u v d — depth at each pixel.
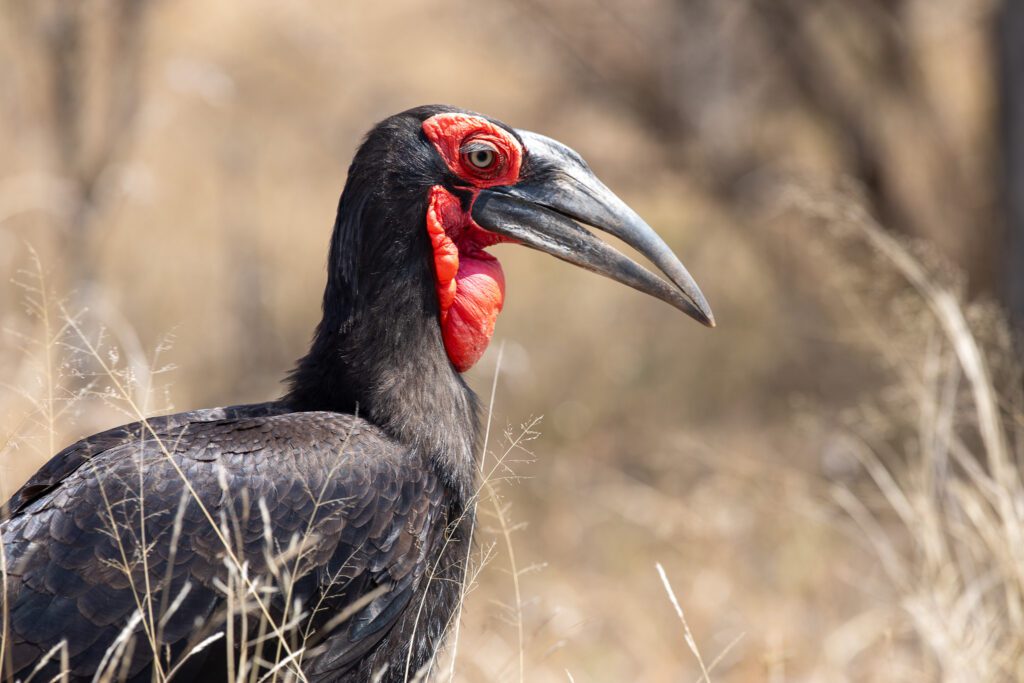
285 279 19.56
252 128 21.17
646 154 17.48
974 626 7.82
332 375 6.27
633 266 6.58
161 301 17.28
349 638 5.67
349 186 6.29
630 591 11.54
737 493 12.91
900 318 9.41
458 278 6.46
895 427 10.30
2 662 4.99
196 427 5.77
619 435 14.88
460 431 6.25
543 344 16.98
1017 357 8.91
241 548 5.27
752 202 16.45
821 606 11.15
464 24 18.86
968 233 15.13
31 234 12.82
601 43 16.42
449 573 6.15
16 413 6.56
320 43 21.28
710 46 16.41
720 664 10.41
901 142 15.83
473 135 6.39
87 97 12.71
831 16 15.30
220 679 5.33
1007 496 7.65
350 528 5.57
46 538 5.21
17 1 12.65
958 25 16.81
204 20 20.91
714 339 16.81
